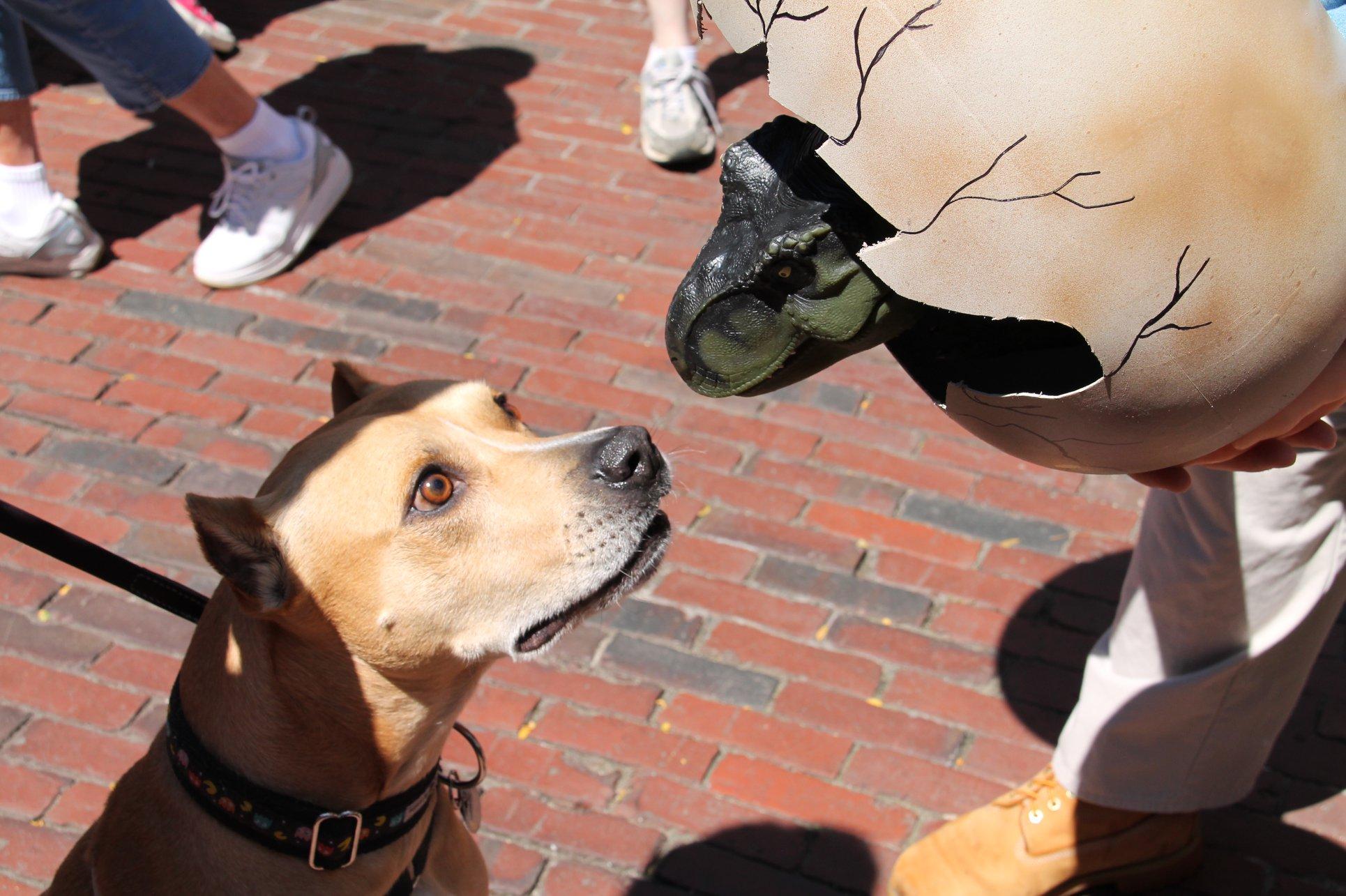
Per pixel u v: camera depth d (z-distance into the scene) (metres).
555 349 5.39
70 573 4.41
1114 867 3.40
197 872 2.42
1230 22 1.71
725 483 4.78
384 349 5.39
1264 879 3.51
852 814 3.70
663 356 5.37
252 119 5.62
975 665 4.12
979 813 3.50
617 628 4.25
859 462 4.87
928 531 4.59
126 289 5.70
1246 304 1.80
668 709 3.99
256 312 5.60
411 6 7.83
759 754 3.86
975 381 2.30
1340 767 3.79
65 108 6.90
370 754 2.48
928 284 1.84
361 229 6.07
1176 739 3.17
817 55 1.82
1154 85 1.69
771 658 4.15
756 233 2.08
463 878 2.92
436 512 2.49
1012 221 1.76
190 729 2.41
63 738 3.88
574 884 3.52
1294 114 1.73
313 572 2.34
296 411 5.10
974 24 1.72
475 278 5.78
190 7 7.11
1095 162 1.71
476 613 2.51
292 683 2.37
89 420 5.02
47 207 5.59
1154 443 1.99
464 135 6.70
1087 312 1.80
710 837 3.64
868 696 4.03
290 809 2.40
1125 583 3.25
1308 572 2.93
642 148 6.56
